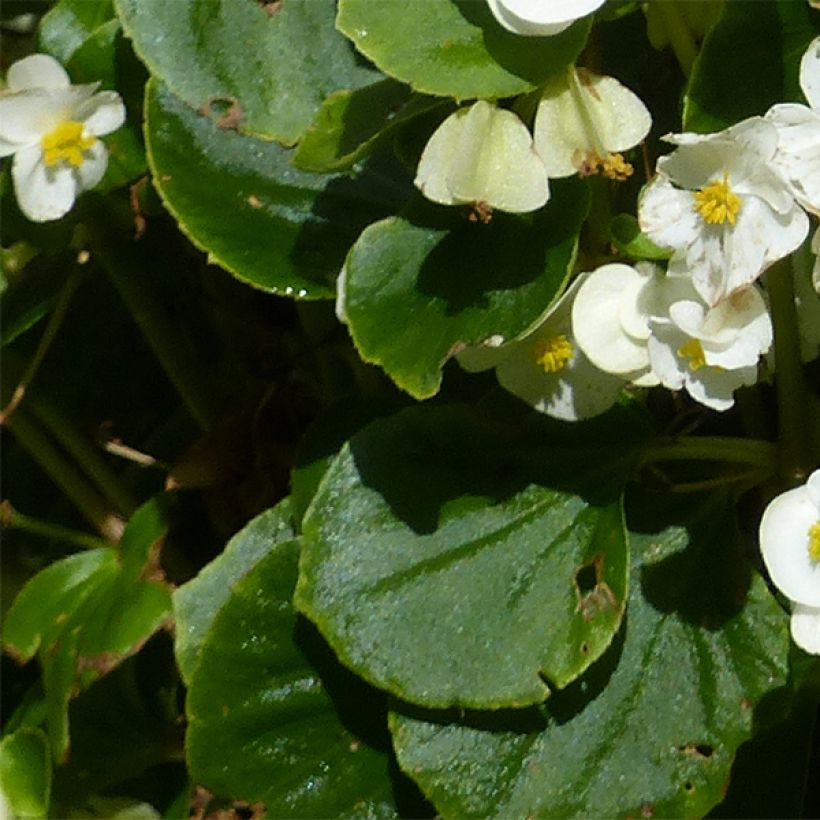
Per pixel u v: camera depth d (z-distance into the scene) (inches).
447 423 30.6
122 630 31.5
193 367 33.3
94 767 32.8
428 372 29.2
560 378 30.0
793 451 30.4
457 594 30.2
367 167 30.9
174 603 31.3
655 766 30.3
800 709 31.0
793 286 29.7
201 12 30.5
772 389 31.4
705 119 29.5
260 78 30.6
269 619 30.9
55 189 31.1
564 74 28.8
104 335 35.0
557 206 29.3
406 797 31.0
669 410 31.5
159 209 31.7
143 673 33.2
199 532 33.0
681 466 31.2
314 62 30.8
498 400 30.8
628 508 30.9
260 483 32.7
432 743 30.3
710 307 28.7
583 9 28.6
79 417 34.7
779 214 28.4
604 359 29.3
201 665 30.8
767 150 28.2
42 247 31.9
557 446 30.7
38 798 31.5
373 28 28.8
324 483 30.4
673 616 30.6
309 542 30.2
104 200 32.0
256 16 30.7
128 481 34.6
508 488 30.6
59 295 32.4
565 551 30.4
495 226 29.4
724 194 28.4
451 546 30.4
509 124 28.7
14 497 35.5
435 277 29.4
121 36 31.4
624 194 31.2
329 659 31.0
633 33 31.7
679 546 30.7
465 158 28.6
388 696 30.8
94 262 33.1
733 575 30.6
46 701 31.9
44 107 30.9
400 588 30.2
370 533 30.3
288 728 31.0
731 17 29.5
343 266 29.8
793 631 29.2
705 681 30.4
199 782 30.8
